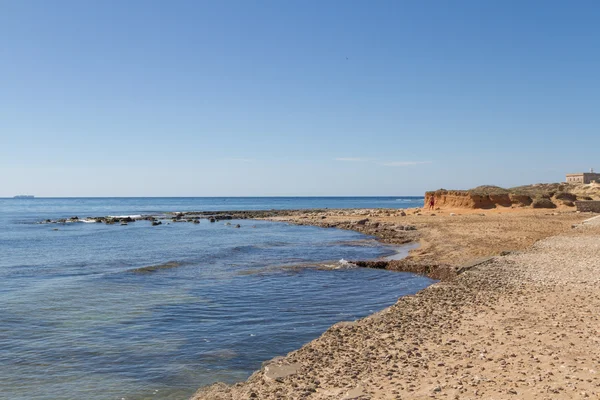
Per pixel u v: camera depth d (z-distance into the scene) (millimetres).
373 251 37688
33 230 66688
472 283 19391
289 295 21109
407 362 10211
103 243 47469
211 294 21359
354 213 91375
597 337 10945
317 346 12195
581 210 65875
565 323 12375
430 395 8078
